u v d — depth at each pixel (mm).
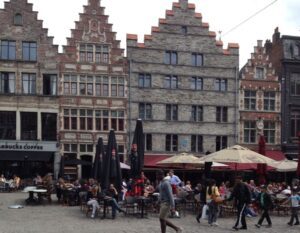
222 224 19766
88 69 44719
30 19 44312
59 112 43812
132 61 45656
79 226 18328
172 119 46469
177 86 46750
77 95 44281
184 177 43281
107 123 44781
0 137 42625
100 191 22484
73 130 43969
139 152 23625
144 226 18422
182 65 46938
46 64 44094
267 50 52406
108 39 45250
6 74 43531
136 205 22188
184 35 47250
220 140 47344
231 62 48094
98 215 22062
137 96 45594
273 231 18031
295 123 48906
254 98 48344
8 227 17828
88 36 44906
